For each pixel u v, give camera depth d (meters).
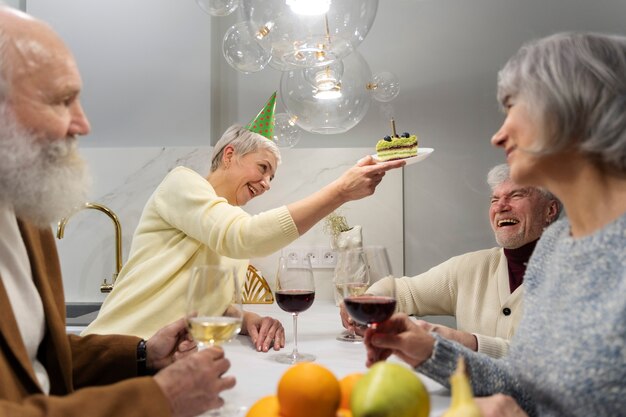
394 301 0.89
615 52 0.71
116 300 1.50
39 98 0.84
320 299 2.35
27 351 0.91
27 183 0.86
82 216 2.36
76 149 0.94
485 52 2.51
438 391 0.92
